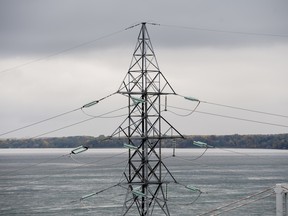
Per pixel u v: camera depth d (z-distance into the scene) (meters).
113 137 89.62
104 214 194.75
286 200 89.50
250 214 189.25
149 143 90.12
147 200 89.06
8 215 198.88
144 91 88.69
